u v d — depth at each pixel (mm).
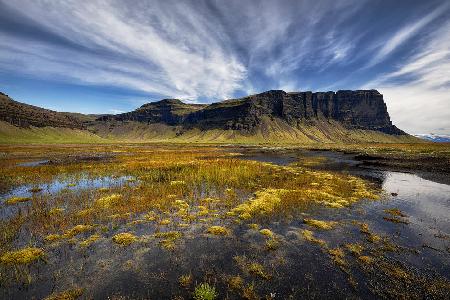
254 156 83125
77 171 41656
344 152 100000
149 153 83562
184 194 26094
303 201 23672
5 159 64438
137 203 22406
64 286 11203
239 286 11273
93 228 17297
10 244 14828
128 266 12820
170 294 10758
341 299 10453
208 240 15758
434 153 71500
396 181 36531
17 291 10836
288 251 14461
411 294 10758
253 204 22297
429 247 14914
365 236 16453
